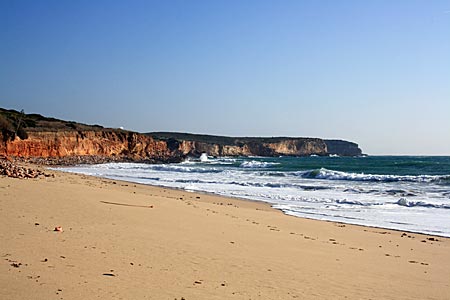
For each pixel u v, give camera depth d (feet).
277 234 42.96
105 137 328.29
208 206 62.03
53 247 28.32
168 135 564.71
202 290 22.86
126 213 45.32
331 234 46.26
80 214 41.57
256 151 604.90
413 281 28.55
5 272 22.36
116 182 105.50
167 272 25.59
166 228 39.65
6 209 39.81
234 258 30.66
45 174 89.81
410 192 89.81
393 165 216.95
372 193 90.33
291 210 67.26
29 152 244.63
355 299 23.81
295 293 23.93
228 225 45.52
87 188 64.54
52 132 273.75
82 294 20.31
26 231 32.12
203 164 276.41
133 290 21.68
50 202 46.01
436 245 42.34
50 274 22.82
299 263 31.07
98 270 24.45
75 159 261.03
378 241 43.50
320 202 77.56
